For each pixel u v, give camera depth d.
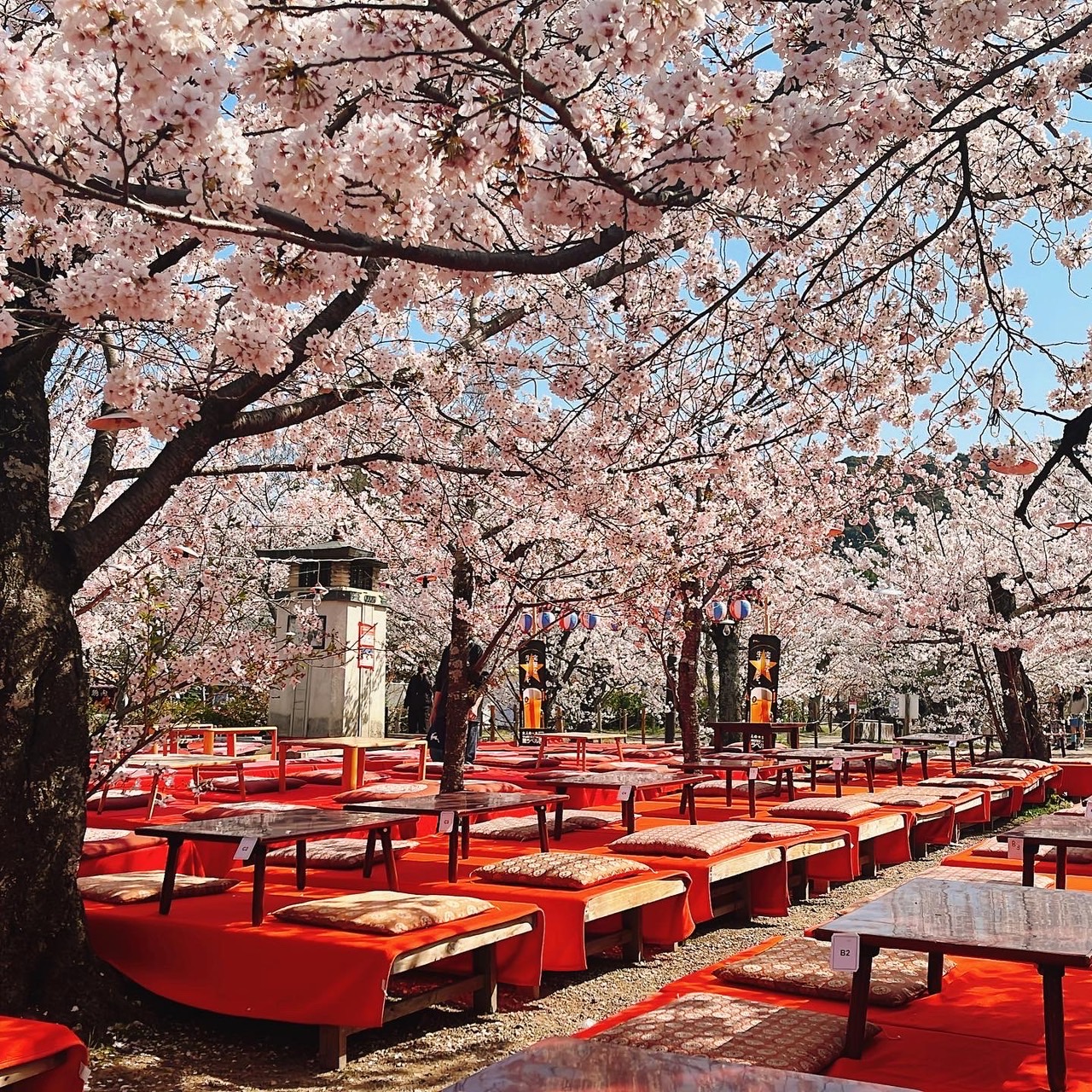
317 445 7.49
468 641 8.47
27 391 4.69
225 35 2.78
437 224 3.40
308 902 4.75
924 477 11.51
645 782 7.70
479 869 5.81
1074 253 6.61
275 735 12.18
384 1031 4.79
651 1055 2.32
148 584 6.75
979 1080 3.14
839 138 2.90
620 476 7.21
